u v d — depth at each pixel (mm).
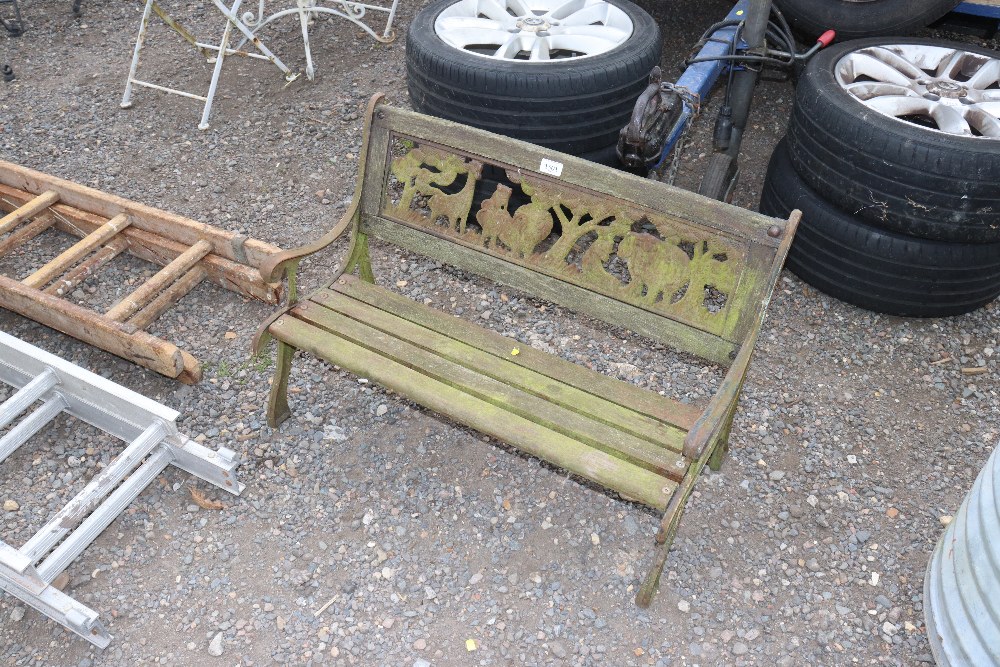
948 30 5582
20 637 2578
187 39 5273
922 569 2805
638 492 2322
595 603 2686
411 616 2639
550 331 3680
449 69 3588
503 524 2914
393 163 3043
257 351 2889
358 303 3012
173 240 3844
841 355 3635
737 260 2490
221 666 2506
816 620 2656
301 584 2721
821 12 4281
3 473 3059
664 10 6004
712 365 3518
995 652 2213
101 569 2752
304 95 5363
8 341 3107
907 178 3271
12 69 5711
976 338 3727
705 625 2637
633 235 2654
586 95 3547
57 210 4066
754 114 5137
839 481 3090
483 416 2561
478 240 2980
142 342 3201
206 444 3145
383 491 3014
